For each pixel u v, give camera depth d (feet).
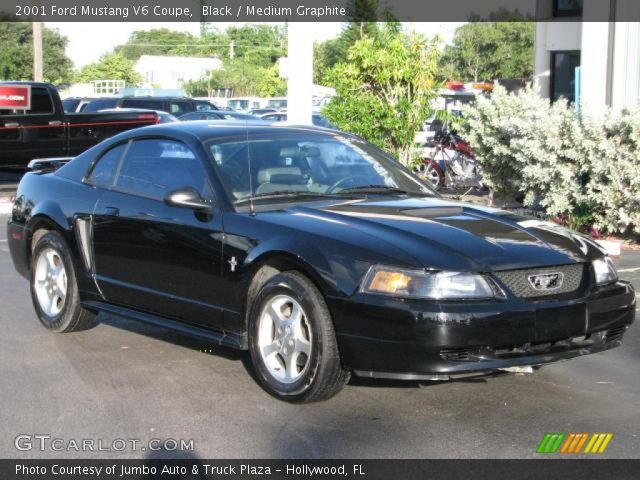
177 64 189.67
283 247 16.66
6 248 36.09
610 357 20.58
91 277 21.24
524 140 35.58
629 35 39.75
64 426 16.02
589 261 16.93
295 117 38.06
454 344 14.99
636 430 15.75
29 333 22.54
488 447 14.93
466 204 19.54
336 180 19.84
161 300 19.43
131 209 20.07
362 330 15.49
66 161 25.34
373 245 15.94
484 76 174.09
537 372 19.30
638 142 31.76
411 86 36.76
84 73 188.85
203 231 18.28
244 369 19.40
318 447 14.96
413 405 17.02
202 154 19.30
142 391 17.93
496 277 15.64
